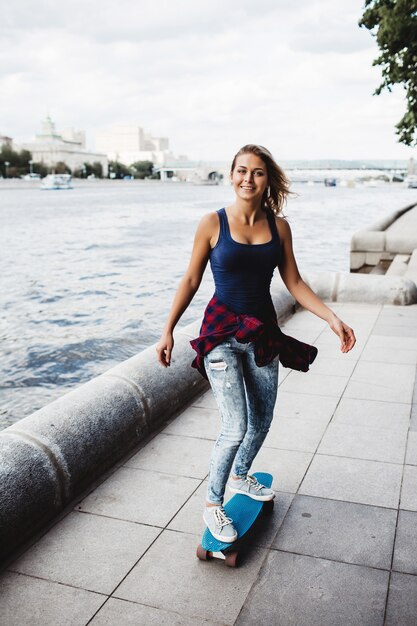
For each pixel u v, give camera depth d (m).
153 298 18.02
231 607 2.71
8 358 11.78
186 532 3.31
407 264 14.41
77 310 16.27
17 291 19.14
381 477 3.86
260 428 3.20
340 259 27.62
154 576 2.95
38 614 2.71
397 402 5.15
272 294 8.23
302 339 7.27
